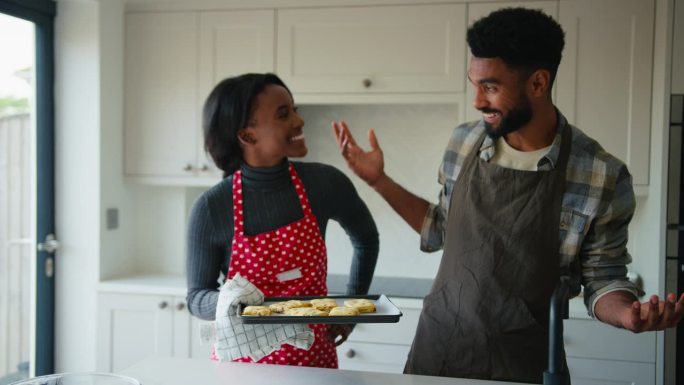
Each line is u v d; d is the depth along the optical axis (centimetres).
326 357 152
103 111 274
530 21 125
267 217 150
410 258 298
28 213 272
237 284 128
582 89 245
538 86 130
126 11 283
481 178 143
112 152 281
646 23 239
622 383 230
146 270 311
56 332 283
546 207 136
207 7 274
